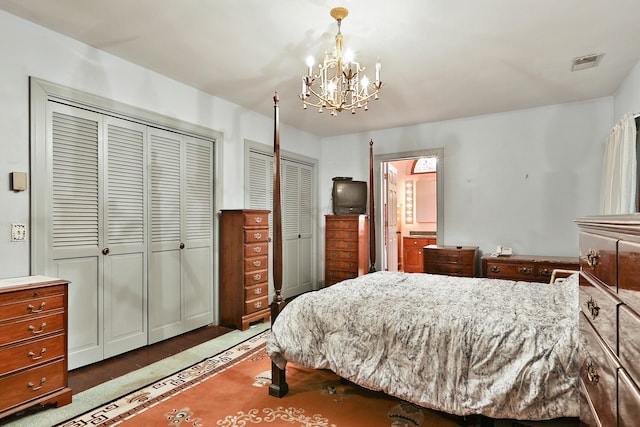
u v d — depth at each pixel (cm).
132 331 308
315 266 565
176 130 348
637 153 296
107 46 277
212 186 388
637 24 243
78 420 201
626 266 83
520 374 158
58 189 260
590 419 116
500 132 449
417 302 211
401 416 206
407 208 775
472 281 281
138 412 209
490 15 232
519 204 438
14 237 236
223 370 269
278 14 232
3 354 194
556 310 191
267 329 372
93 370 269
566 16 233
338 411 212
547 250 424
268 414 208
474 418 196
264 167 462
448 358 177
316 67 312
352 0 216
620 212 304
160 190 335
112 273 295
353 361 199
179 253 352
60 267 261
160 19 239
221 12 231
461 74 328
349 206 527
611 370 94
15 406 197
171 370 269
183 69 319
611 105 392
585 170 405
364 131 543
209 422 199
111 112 293
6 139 233
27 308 204
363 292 238
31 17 237
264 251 397
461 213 471
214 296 388
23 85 240
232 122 409
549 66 312
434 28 249
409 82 347
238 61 303
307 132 546
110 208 294
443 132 485
